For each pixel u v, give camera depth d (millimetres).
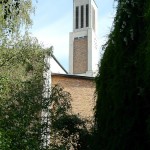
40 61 22328
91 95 29125
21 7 22641
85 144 16375
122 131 12695
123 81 12828
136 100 12633
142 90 12023
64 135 17016
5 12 14492
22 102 16125
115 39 13492
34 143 15203
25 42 22859
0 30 21938
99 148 13688
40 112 16578
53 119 16719
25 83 17203
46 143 16344
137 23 13172
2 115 15633
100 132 13742
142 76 12102
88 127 17156
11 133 14680
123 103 12766
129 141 12664
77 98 28859
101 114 13703
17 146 14828
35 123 16031
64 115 17109
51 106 17141
